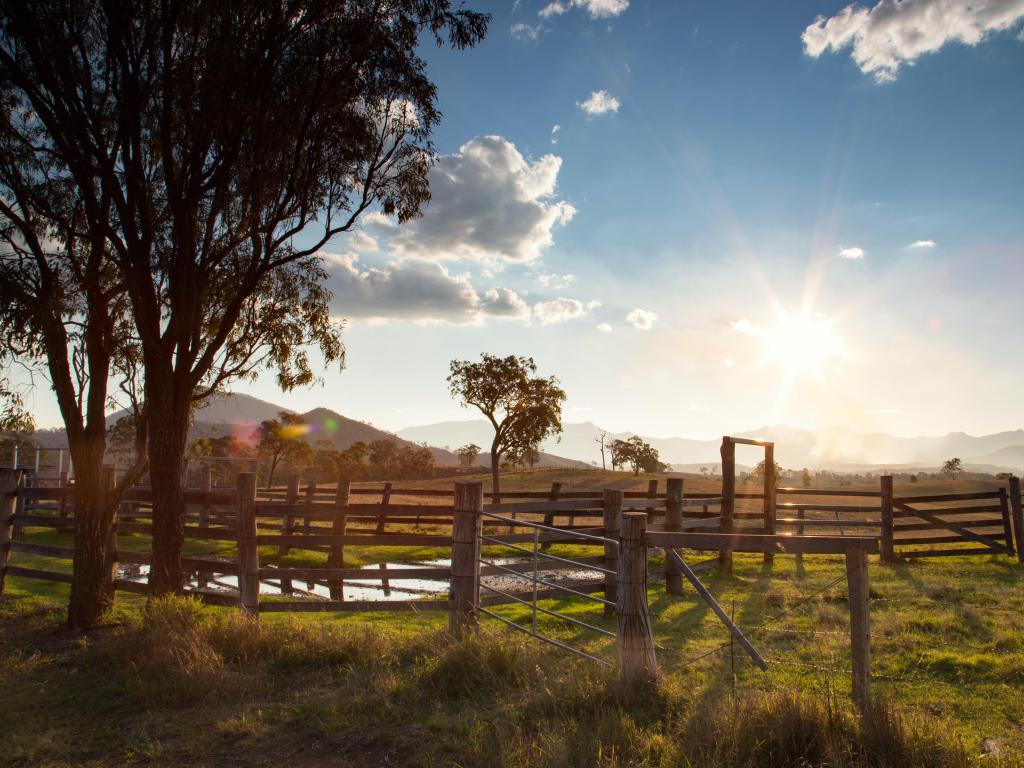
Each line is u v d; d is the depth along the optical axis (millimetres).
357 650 7703
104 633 9281
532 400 46500
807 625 9031
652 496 14461
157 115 10391
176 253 10164
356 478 87625
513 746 4930
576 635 8898
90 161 9812
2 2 8672
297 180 11023
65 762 5312
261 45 9711
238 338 11914
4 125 9961
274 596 12508
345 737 5574
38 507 24047
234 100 10039
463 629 7852
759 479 59656
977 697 6121
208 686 6715
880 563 16125
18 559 15797
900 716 4746
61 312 10164
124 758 5371
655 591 12242
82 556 9742
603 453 124375
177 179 10922
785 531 20547
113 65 9812
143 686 6824
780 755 4570
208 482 21688
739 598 11234
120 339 10555
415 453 111250
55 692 6980
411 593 13258
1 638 9078
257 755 5324
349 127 10648
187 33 10195
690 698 5652
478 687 6461
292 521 18281
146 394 9992
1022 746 4980
